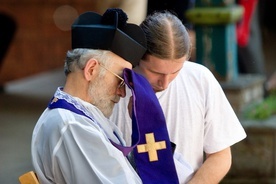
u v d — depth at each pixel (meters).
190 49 5.70
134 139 5.45
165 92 6.01
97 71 5.30
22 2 19.58
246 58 12.86
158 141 5.55
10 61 19.39
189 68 6.09
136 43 5.37
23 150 12.23
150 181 5.52
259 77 12.17
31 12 19.64
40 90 17.08
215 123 6.05
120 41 5.29
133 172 5.43
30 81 18.25
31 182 5.27
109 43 5.27
